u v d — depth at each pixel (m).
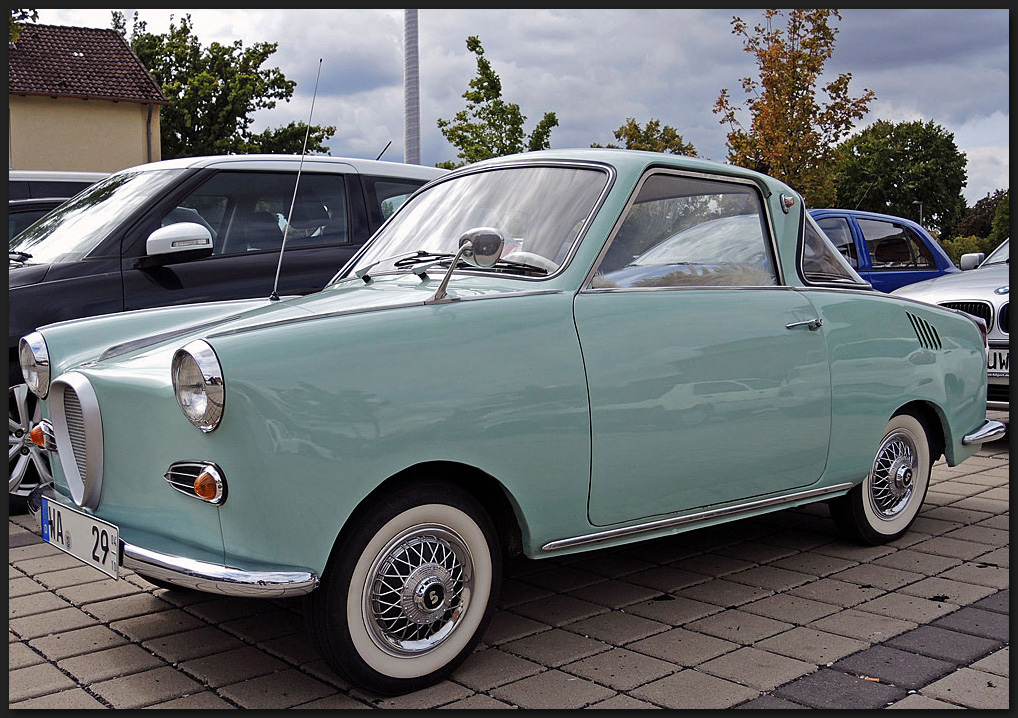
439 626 2.90
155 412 2.75
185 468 2.66
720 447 3.47
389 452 2.68
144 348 3.16
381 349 2.72
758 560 4.16
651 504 3.31
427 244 3.72
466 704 2.74
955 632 3.26
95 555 2.90
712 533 4.63
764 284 3.83
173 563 2.60
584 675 2.93
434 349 2.81
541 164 3.70
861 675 2.90
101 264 5.02
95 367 3.06
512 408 2.92
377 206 6.06
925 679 2.87
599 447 3.12
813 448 3.83
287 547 2.57
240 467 2.54
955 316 4.58
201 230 4.87
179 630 3.38
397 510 2.75
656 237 3.51
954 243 58.44
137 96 26.64
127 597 3.75
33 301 4.81
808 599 3.63
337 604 2.67
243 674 2.98
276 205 5.67
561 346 3.06
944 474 5.92
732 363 3.50
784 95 20.75
